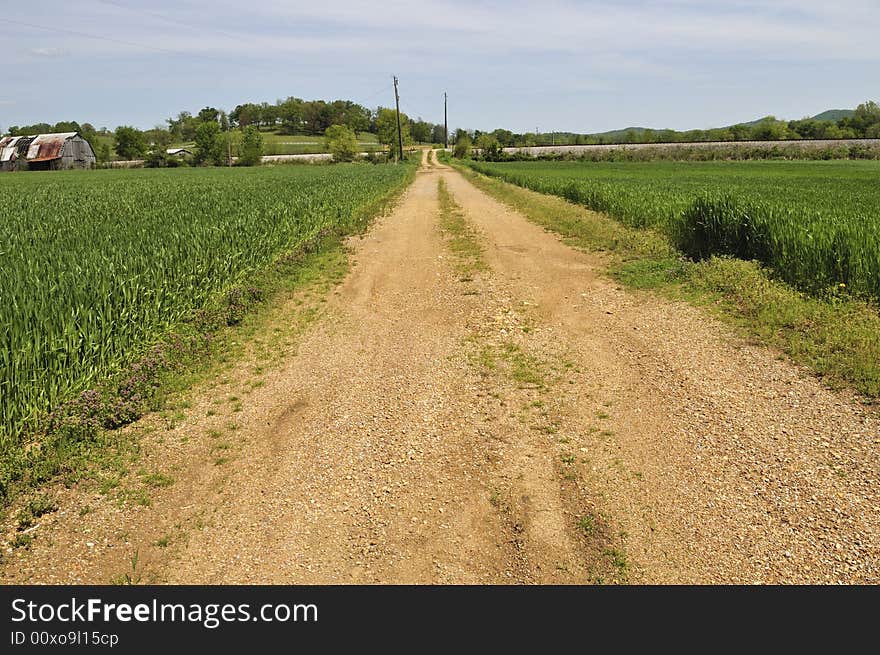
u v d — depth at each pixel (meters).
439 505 5.19
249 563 4.57
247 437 6.42
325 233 17.53
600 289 11.91
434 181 49.53
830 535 4.66
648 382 7.54
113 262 8.98
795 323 8.89
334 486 5.49
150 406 6.94
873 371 7.06
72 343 6.73
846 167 61.28
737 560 4.47
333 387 7.65
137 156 109.81
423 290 12.27
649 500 5.18
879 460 5.56
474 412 6.86
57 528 4.93
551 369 8.03
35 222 15.86
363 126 174.62
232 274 11.61
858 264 9.61
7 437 5.77
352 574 4.45
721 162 78.75
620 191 22.91
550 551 4.63
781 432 6.16
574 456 5.89
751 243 12.74
